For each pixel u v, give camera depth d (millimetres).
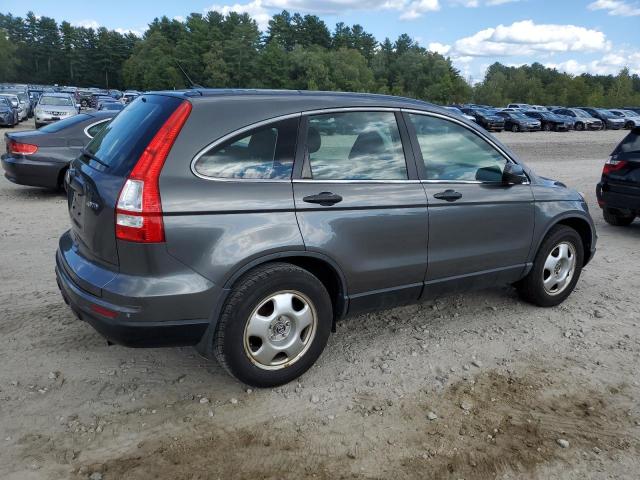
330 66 119500
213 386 3629
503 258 4535
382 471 2926
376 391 3654
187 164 3148
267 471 2893
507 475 2934
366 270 3760
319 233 3498
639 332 4672
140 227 3012
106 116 9836
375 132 3865
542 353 4250
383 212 3762
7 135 9477
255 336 3395
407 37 162500
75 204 3617
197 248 3139
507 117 42594
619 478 2943
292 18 157500
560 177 14578
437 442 3168
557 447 3164
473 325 4688
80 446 3012
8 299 4832
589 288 5707
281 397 3541
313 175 3551
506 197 4453
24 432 3096
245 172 3322
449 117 4277
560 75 141250
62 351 3975
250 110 3389
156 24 154000
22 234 7039
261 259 3316
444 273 4199
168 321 3137
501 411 3482
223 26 131000
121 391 3529
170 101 3387
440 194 4047
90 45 163500
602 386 3814
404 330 4555
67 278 3479
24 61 160750
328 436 3188
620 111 53062
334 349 4195
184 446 3053
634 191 7867
